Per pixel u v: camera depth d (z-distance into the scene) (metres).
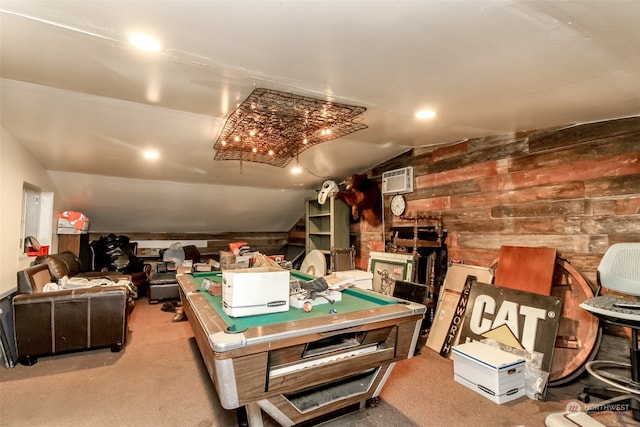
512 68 1.59
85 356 3.09
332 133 2.94
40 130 2.99
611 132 2.43
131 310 4.43
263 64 1.66
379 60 1.55
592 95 1.94
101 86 2.17
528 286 2.75
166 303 5.09
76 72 1.96
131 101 2.44
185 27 1.31
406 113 2.44
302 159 4.20
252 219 6.46
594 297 2.23
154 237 6.21
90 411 2.15
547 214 2.80
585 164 2.57
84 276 4.40
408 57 1.50
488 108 2.27
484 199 3.32
